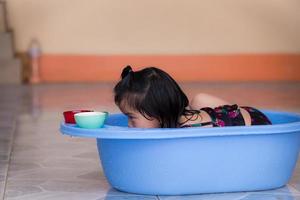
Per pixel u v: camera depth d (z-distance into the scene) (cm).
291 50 780
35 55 746
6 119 421
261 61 777
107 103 519
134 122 201
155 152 191
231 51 778
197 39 778
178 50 775
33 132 356
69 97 574
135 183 197
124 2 770
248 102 522
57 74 766
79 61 766
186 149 190
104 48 770
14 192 209
